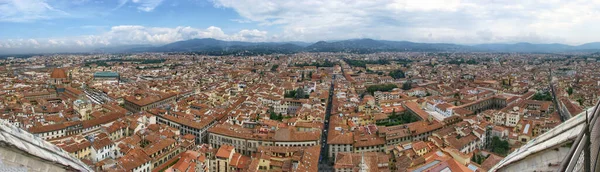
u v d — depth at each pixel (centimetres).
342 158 14038
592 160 2025
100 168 12794
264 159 13800
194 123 19900
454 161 11456
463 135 17512
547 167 2436
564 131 2477
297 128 19375
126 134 19038
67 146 13750
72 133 18638
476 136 17488
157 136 16788
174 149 15875
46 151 2273
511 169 2755
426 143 16388
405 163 13612
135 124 19150
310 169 13025
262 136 17462
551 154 2439
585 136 1927
